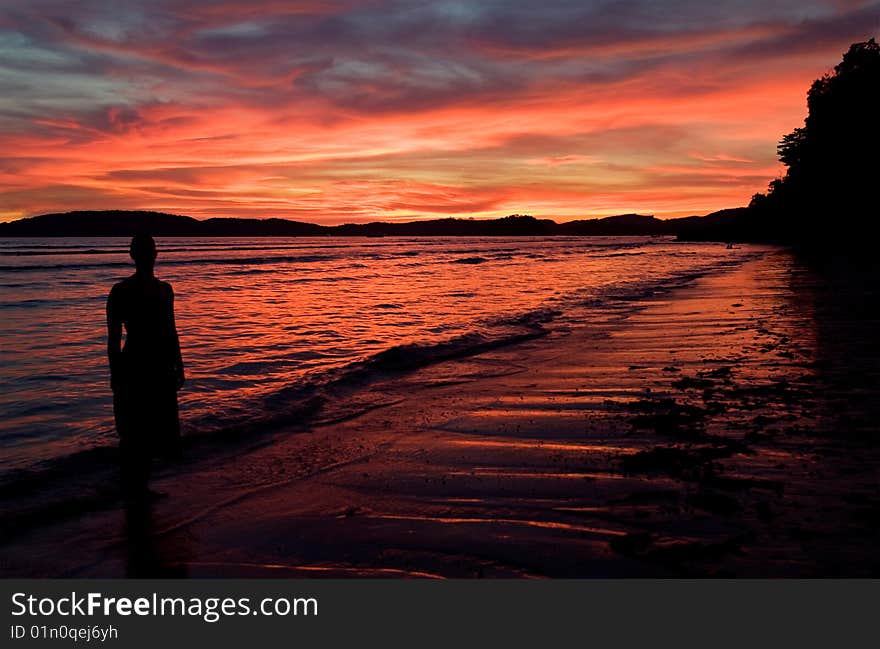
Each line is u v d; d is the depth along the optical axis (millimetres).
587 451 4824
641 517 3525
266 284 26188
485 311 16141
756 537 3172
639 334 10984
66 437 5762
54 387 7871
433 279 29250
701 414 5566
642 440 4996
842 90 55906
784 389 6250
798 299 14883
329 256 57844
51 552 3518
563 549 3232
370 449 5215
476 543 3367
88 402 7129
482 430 5602
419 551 3322
